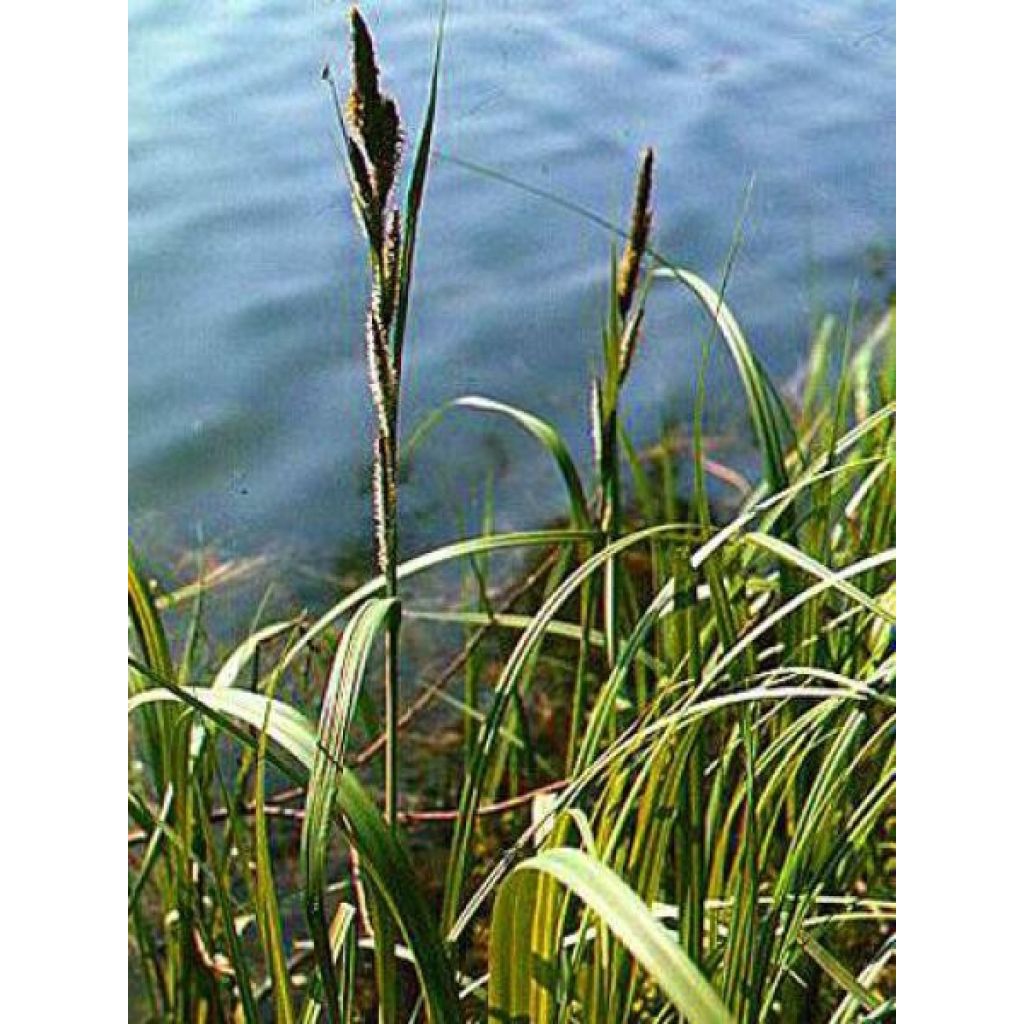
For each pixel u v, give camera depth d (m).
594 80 2.85
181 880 1.18
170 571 2.04
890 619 1.04
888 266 2.54
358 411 2.25
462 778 1.84
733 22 2.94
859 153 2.71
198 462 2.18
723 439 2.33
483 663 2.01
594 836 1.12
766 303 2.51
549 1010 0.99
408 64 2.80
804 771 1.30
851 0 2.96
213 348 2.32
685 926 1.06
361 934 1.57
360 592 1.19
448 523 2.23
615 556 1.29
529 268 2.53
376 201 0.84
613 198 2.63
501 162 2.68
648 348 2.48
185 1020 1.22
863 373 1.76
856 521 1.50
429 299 2.51
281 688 1.78
